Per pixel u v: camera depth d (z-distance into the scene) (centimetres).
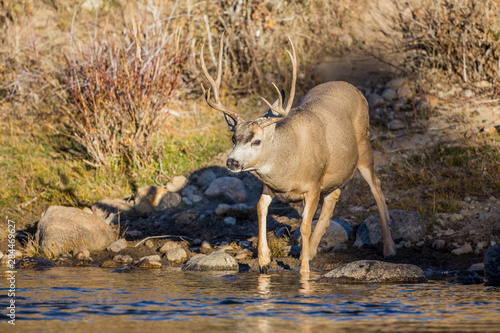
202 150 2769
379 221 1989
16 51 3294
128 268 1848
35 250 2070
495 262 1541
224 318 1170
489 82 2898
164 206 2414
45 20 3606
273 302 1309
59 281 1602
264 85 3191
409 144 2547
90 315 1203
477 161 2322
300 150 1638
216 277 1658
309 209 1703
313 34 3334
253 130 1530
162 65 2766
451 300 1320
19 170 2727
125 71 2758
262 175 1611
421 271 1591
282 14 3403
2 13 3653
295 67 1590
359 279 1557
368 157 1931
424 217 2034
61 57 3094
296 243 2017
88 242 2080
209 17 3397
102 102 2716
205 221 2300
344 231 2014
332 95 1856
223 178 2492
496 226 1920
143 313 1215
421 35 3172
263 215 1733
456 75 2992
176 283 1559
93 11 3609
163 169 2652
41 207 2472
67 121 3081
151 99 2748
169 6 3509
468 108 2741
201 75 3219
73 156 2848
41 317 1187
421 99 2839
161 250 2039
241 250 1998
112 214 2350
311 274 1698
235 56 3291
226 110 1599
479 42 2964
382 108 2862
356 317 1168
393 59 3138
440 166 2350
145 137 2731
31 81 3281
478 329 1072
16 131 3055
